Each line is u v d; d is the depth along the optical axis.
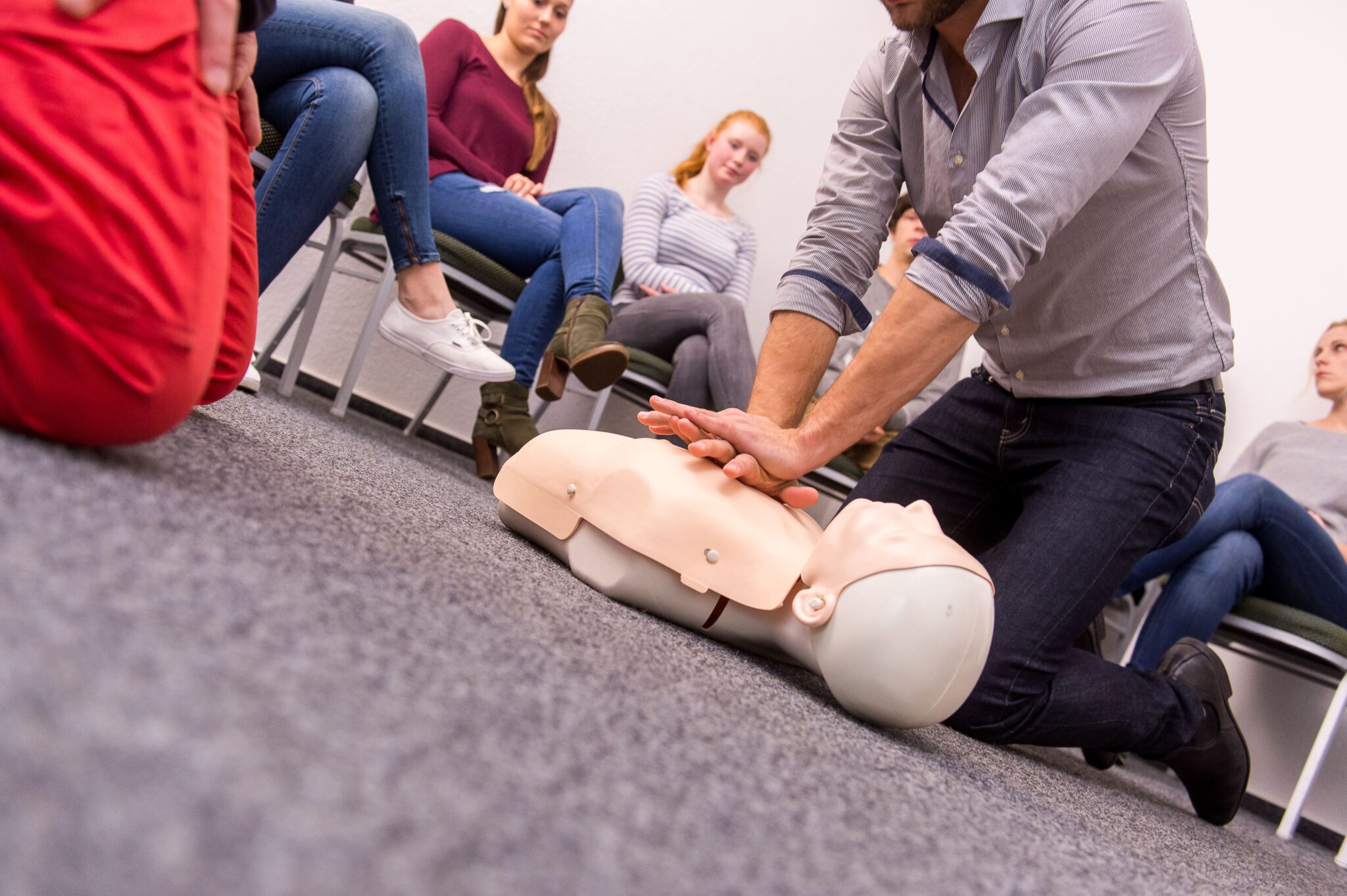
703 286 2.55
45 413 0.51
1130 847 0.79
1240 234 2.74
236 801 0.26
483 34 2.52
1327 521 2.28
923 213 1.25
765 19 2.82
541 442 1.02
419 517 0.86
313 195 1.35
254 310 0.87
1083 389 1.19
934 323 0.93
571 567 0.95
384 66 1.41
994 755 1.02
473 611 0.56
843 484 2.50
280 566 0.47
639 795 0.38
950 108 1.14
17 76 0.49
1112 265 1.13
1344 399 2.46
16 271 0.49
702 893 0.32
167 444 0.66
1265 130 2.77
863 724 0.81
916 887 0.41
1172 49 0.99
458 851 0.28
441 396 2.62
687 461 0.92
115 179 0.50
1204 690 1.27
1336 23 2.73
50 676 0.28
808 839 0.42
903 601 0.75
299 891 0.23
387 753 0.32
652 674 0.61
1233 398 2.66
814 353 1.16
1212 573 1.88
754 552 0.86
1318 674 2.00
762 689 0.75
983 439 1.30
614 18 2.66
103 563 0.37
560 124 2.66
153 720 0.28
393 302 1.62
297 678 0.35
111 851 0.22
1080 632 1.11
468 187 1.97
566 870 0.30
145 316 0.51
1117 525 1.11
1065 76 0.98
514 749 0.37
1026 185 0.93
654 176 2.66
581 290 1.80
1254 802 2.28
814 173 2.98
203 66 0.55
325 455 1.03
